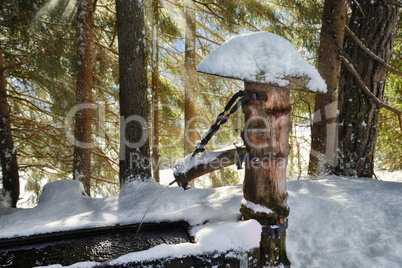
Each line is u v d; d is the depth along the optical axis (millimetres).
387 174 8258
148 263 1491
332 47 3797
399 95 6160
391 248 2018
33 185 8336
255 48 1552
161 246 1567
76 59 6594
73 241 1944
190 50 7676
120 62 3992
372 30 3824
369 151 3920
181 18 8383
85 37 5969
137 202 3172
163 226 2123
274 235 1731
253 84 1617
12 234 1909
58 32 6457
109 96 8633
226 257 1582
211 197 3182
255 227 1674
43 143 7703
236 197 3006
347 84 3967
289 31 6996
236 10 7496
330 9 3771
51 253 1781
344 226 2383
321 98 3979
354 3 4070
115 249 1810
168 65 8938
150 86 8703
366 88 3717
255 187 1736
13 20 5883
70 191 3510
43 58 6332
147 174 4027
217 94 8516
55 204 3162
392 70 3719
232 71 1482
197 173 1805
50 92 6895
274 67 1505
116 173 8812
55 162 8031
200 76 8258
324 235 2357
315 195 2949
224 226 1716
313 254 2211
